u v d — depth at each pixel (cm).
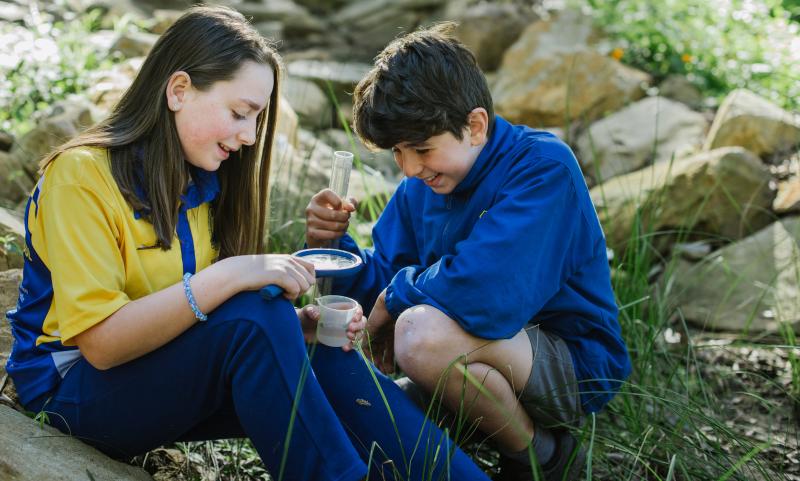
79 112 431
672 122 535
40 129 416
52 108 441
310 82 630
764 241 420
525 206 245
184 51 229
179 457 272
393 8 802
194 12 234
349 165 276
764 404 317
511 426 253
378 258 292
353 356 243
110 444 234
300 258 235
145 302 216
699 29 650
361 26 809
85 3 720
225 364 222
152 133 232
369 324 265
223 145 235
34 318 234
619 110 580
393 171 536
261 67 235
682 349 367
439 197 272
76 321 214
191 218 246
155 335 216
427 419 238
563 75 598
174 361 222
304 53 727
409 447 235
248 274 220
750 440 297
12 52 542
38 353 234
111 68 556
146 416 228
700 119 538
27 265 236
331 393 240
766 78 591
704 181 440
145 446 236
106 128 232
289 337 219
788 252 411
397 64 245
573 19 645
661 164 486
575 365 265
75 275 215
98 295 215
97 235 219
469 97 248
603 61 595
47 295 231
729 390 347
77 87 527
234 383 221
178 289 217
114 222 223
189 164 244
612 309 272
